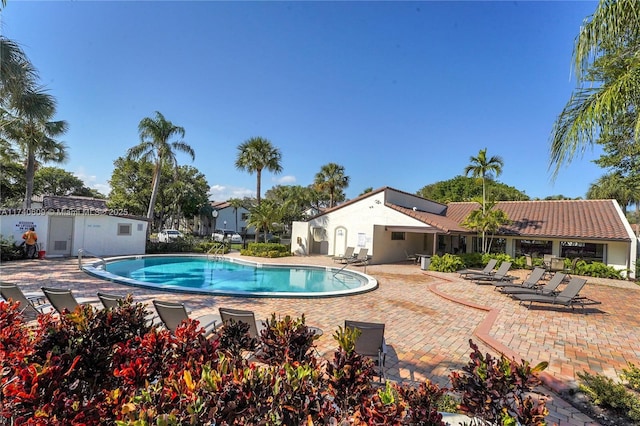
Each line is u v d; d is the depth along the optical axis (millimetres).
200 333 3381
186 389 2146
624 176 13992
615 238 18750
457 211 30312
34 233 17859
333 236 25891
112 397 2262
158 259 22000
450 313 9398
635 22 4270
